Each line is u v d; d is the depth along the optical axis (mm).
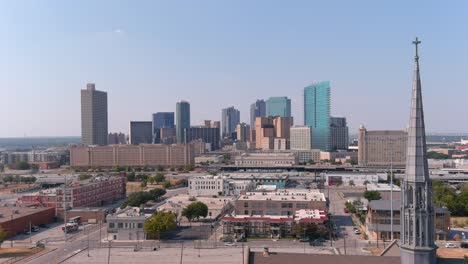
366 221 170875
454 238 151250
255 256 57469
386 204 161125
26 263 127375
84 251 142625
